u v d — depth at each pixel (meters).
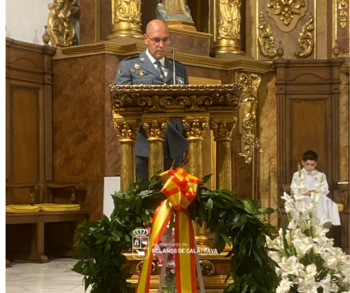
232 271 3.29
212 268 3.63
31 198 7.17
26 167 7.62
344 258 3.38
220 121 3.75
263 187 9.33
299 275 3.28
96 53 7.59
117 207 3.34
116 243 3.26
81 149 7.70
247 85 9.10
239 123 9.12
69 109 7.81
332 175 9.26
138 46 7.52
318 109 9.36
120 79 4.81
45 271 6.09
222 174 3.78
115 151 7.60
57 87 7.91
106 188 5.38
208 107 3.73
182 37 8.53
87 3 8.16
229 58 9.18
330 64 9.30
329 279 3.26
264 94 9.45
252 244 3.21
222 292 3.59
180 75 4.96
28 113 7.67
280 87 9.39
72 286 5.14
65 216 7.25
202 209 3.23
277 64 9.38
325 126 9.34
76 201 7.62
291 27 9.81
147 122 3.70
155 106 3.68
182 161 4.53
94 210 7.51
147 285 3.17
